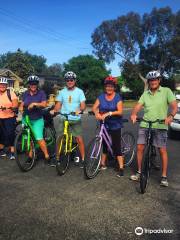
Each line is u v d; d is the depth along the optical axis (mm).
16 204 5203
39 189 5910
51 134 7891
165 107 6227
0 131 8227
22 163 6949
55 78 60875
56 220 4688
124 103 48094
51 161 7691
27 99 7262
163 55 67438
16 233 4316
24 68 55031
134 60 66312
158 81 6164
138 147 6465
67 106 7188
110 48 66938
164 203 5434
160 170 7469
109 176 6816
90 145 6508
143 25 67000
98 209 5098
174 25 65875
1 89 7938
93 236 4293
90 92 40500
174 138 11984
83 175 6828
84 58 42531
